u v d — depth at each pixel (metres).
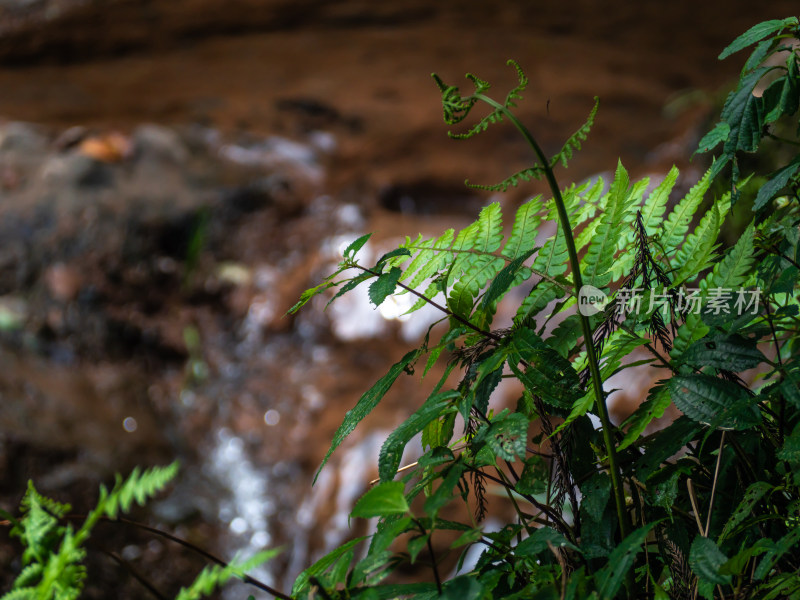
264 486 4.89
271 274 6.70
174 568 3.95
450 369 1.04
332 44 12.10
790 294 1.13
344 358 5.78
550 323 3.82
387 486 0.84
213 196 7.38
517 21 12.60
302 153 8.52
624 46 11.77
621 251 1.21
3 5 12.12
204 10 12.49
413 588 0.88
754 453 1.04
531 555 0.95
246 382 5.86
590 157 8.49
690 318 1.00
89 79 11.14
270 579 4.27
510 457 0.89
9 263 6.71
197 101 10.30
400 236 6.70
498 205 1.06
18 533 0.83
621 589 0.94
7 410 5.03
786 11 12.12
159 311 6.57
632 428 0.94
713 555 0.86
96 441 5.00
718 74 10.70
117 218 6.94
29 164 7.45
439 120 9.41
